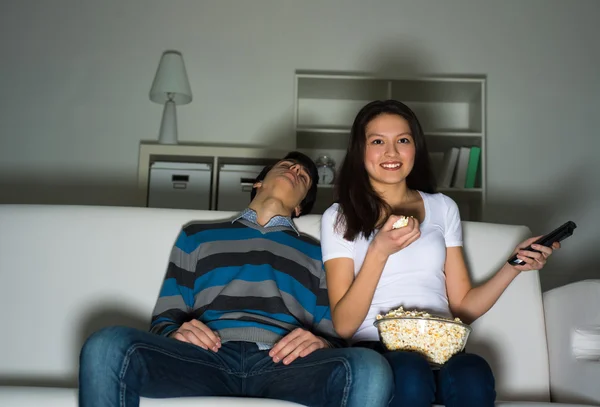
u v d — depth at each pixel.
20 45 4.03
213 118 3.99
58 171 3.92
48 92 3.99
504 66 4.08
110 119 3.97
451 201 1.85
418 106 4.04
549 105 4.05
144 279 1.76
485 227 1.91
